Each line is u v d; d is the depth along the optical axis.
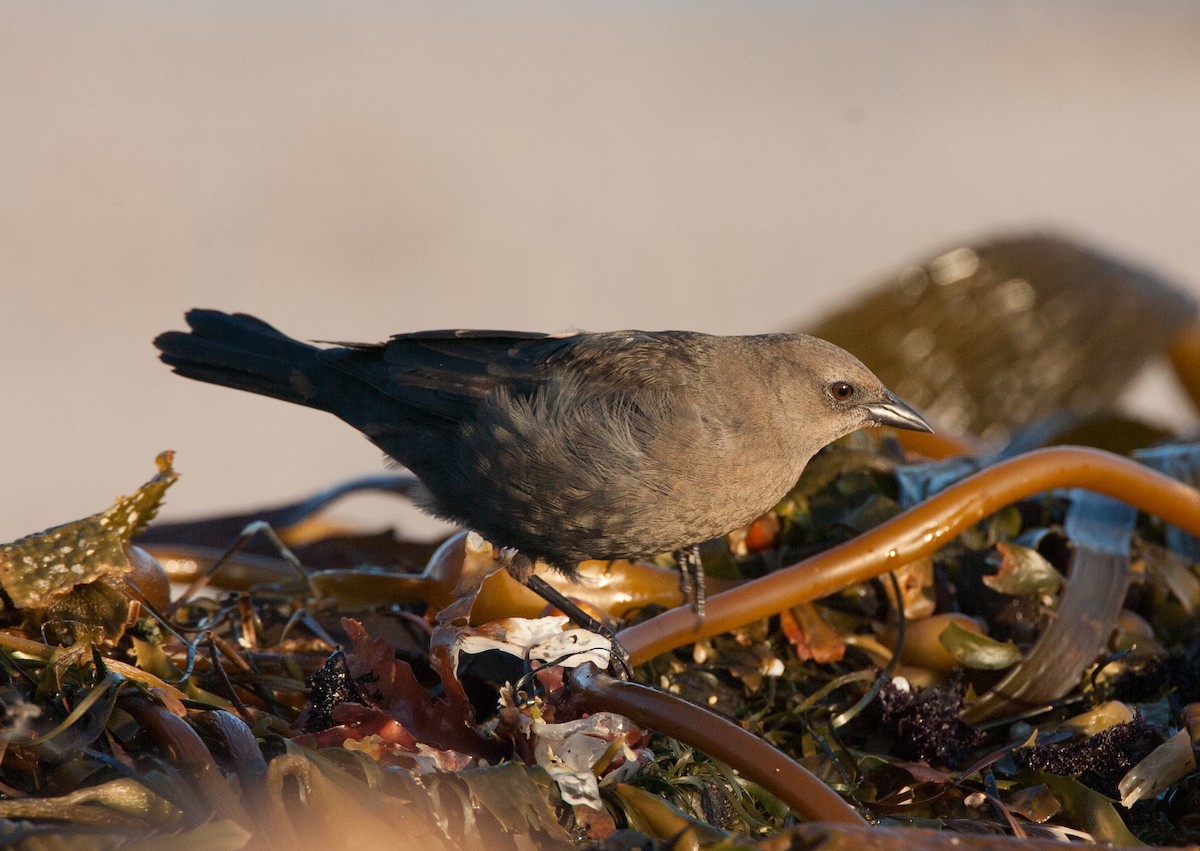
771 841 4.95
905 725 6.71
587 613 7.64
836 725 6.79
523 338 9.26
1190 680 7.21
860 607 7.55
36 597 6.14
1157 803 6.39
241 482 21.14
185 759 5.29
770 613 6.96
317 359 9.80
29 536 6.29
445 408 9.07
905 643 7.30
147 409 24.56
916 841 4.95
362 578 7.49
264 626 7.47
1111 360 12.67
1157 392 19.22
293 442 23.17
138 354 27.39
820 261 34.03
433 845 5.11
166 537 9.25
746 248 35.47
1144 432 11.13
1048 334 12.85
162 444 22.91
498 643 6.40
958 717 6.79
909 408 8.90
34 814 5.00
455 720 6.09
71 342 27.83
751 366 8.66
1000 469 7.28
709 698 7.09
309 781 5.11
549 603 7.75
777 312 29.81
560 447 8.41
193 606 7.61
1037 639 7.40
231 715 5.52
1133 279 13.03
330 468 21.86
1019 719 7.09
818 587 7.00
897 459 9.12
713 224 38.25
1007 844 5.00
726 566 8.40
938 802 6.34
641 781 5.88
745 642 7.38
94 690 5.46
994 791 6.23
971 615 7.86
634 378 8.58
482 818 5.34
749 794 6.11
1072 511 8.09
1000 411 12.78
